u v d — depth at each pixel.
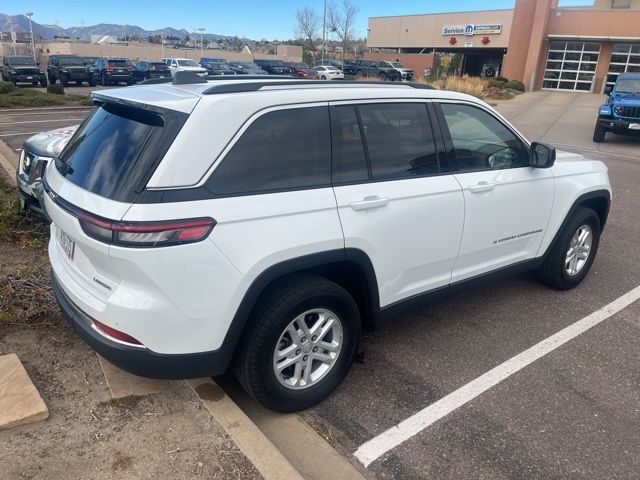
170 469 2.49
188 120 2.50
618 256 5.85
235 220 2.54
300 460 2.73
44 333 3.53
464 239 3.68
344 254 2.95
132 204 2.38
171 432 2.72
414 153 3.39
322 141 2.95
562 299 4.70
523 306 4.54
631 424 3.06
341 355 3.17
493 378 3.48
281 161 2.77
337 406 3.17
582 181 4.59
